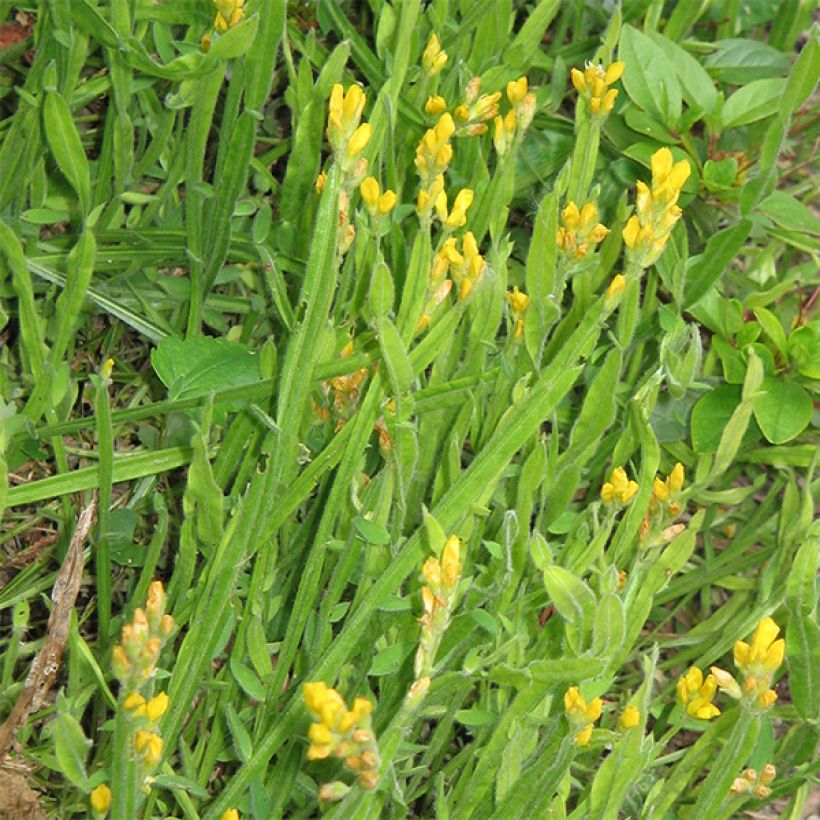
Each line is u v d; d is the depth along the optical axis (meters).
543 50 0.96
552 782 0.67
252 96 0.75
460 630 0.71
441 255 0.68
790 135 0.95
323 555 0.70
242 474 0.74
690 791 0.79
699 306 0.86
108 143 0.80
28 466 0.80
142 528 0.81
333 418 0.74
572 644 0.69
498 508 0.76
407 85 0.83
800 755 0.78
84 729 0.76
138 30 0.79
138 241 0.80
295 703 0.69
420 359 0.70
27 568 0.78
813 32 0.76
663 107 0.88
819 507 0.89
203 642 0.68
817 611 0.77
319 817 0.74
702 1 0.92
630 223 0.69
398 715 0.63
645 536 0.73
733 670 0.84
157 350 0.75
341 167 0.67
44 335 0.80
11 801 0.72
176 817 0.72
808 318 0.92
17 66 0.84
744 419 0.75
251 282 0.83
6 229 0.70
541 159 0.89
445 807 0.69
